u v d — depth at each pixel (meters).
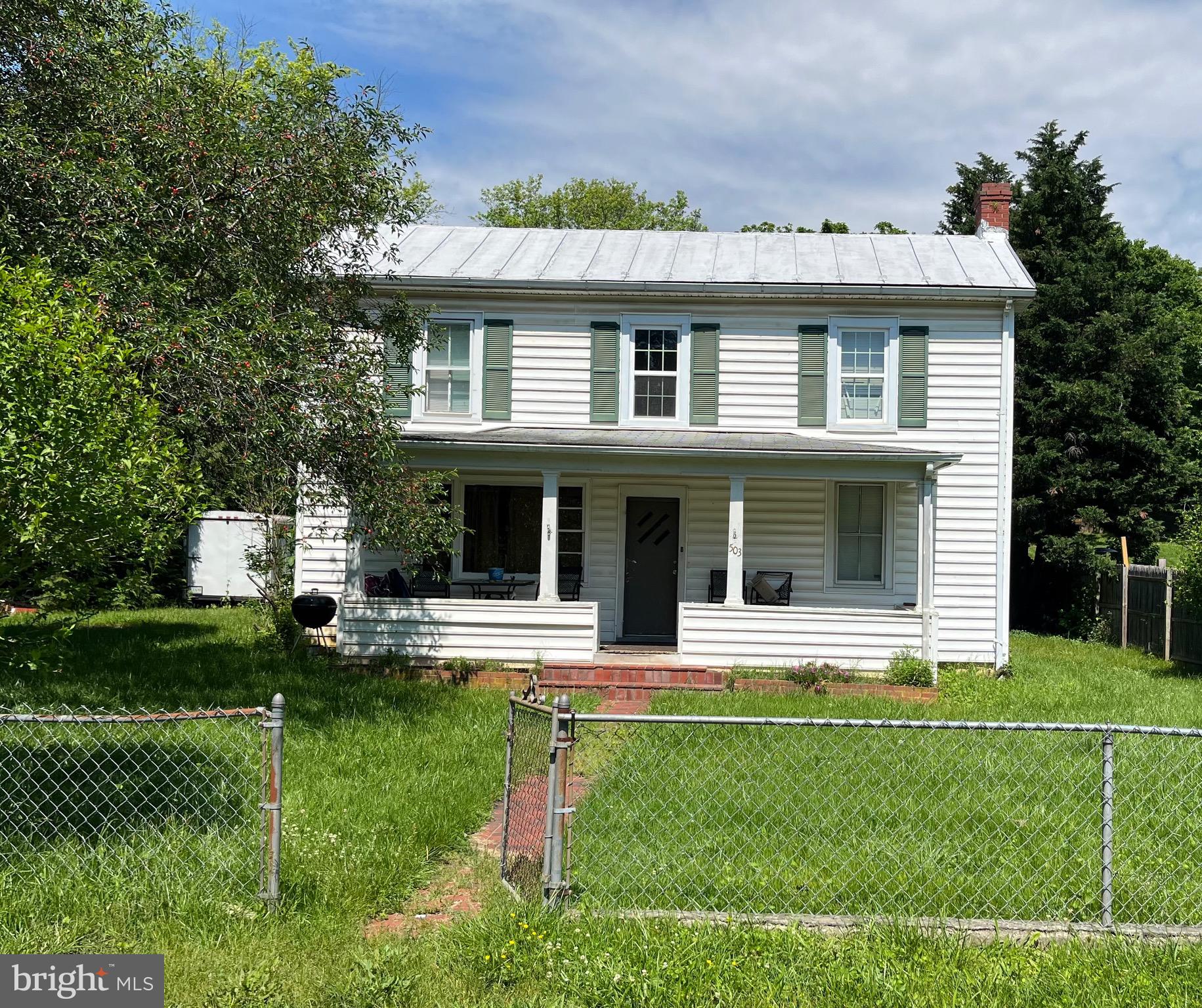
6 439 6.19
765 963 5.27
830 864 6.79
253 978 4.97
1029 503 24.86
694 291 17.19
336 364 12.19
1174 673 17.39
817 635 15.13
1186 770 9.11
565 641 15.22
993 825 7.70
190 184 11.36
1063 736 10.20
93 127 11.32
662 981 5.02
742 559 16.61
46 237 10.28
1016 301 17.03
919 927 5.73
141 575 7.62
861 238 20.16
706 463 15.41
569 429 17.48
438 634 15.27
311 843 6.82
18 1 11.03
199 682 12.78
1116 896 6.44
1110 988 5.11
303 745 9.70
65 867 6.25
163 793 7.77
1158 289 40.31
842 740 9.88
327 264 14.07
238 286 11.95
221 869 6.30
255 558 18.42
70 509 6.42
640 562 17.83
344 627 15.30
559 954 5.34
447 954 5.39
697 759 9.15
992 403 17.22
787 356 17.52
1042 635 25.42
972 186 31.59
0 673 11.39
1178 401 26.25
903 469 15.31
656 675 14.77
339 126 12.84
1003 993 5.05
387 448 11.87
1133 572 21.09
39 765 7.40
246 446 11.50
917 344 17.28
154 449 7.05
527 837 7.61
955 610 17.17
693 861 6.54
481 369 17.62
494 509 17.86
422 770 9.18
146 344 9.85
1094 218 27.05
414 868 6.80
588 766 9.27
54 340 6.45
